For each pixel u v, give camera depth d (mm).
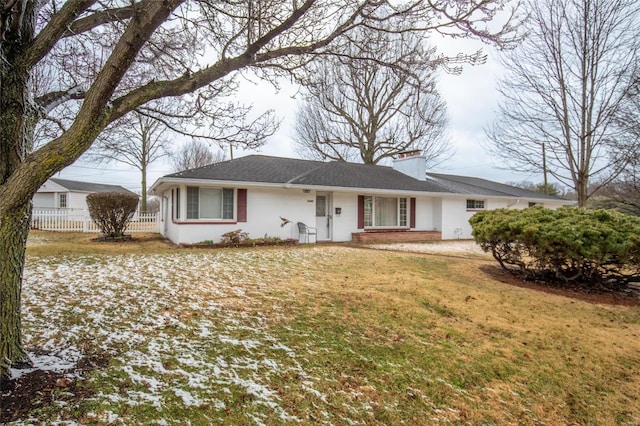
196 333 3941
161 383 2902
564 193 27719
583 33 13258
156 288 5664
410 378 3379
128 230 16734
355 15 3617
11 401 2490
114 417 2436
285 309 4895
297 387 3041
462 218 17203
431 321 4844
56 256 8461
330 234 14492
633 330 4953
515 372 3660
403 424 2729
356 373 3371
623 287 7137
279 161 15914
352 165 17875
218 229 12031
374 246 13109
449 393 3209
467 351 4023
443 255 11047
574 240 6551
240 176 12273
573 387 3471
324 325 4418
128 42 2439
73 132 2461
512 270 8383
